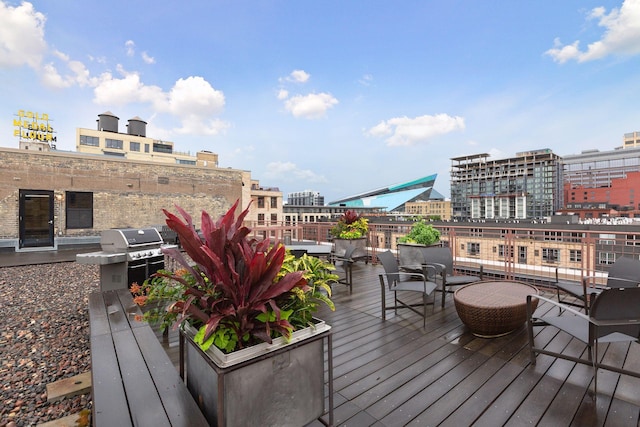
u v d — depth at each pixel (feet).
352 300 15.02
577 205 264.31
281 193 141.79
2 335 12.66
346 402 6.86
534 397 6.96
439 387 7.41
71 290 20.11
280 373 4.81
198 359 4.94
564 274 15.25
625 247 13.57
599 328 6.86
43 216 44.37
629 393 7.04
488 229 18.08
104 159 50.29
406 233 22.04
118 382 5.31
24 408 7.88
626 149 313.94
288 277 4.75
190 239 4.77
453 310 13.20
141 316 8.73
